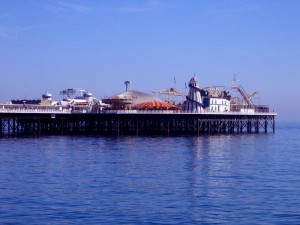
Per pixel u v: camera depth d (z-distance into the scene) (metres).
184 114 164.12
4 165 82.25
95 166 82.62
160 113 159.88
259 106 199.62
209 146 122.75
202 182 68.38
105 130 175.75
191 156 99.25
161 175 73.94
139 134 162.62
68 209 52.34
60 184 65.56
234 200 57.31
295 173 77.62
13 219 48.59
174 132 172.88
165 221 48.59
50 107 168.38
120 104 172.38
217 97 185.75
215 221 48.84
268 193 61.19
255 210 52.94
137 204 54.84
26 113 148.25
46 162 86.69
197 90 174.75
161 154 102.06
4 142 125.38
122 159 92.50
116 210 52.19
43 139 136.88
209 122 169.50
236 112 179.25
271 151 115.81
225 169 81.31
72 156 96.31
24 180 68.19
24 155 96.81
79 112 160.38
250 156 102.50
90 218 49.19
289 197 59.00
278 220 49.34
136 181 68.50
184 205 54.75
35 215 49.97
